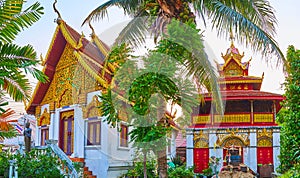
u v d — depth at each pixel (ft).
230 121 57.16
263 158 55.57
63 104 47.09
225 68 64.08
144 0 18.17
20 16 22.25
